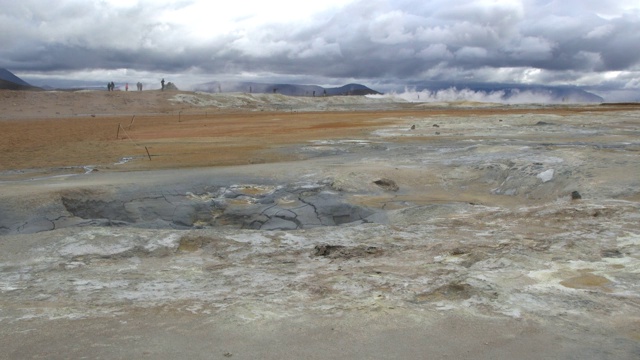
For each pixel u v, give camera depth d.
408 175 14.01
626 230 6.98
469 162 15.22
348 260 6.47
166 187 12.29
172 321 4.55
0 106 54.31
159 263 6.62
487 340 4.12
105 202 11.41
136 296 5.25
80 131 31.23
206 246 7.31
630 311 4.58
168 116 51.12
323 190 12.21
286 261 6.56
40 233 7.73
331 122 35.66
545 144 19.41
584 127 26.61
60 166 16.83
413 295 5.05
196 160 17.64
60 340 4.21
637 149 16.69
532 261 5.92
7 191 11.46
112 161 17.84
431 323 4.43
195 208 11.15
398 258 6.40
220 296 5.20
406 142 21.66
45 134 29.06
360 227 8.12
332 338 4.19
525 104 80.00
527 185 12.32
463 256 6.26
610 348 3.95
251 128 31.73
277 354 3.95
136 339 4.21
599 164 12.55
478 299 4.89
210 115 53.53
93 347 4.09
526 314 4.55
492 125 28.61
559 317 4.49
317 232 7.85
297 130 29.44
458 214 9.09
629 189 10.34
